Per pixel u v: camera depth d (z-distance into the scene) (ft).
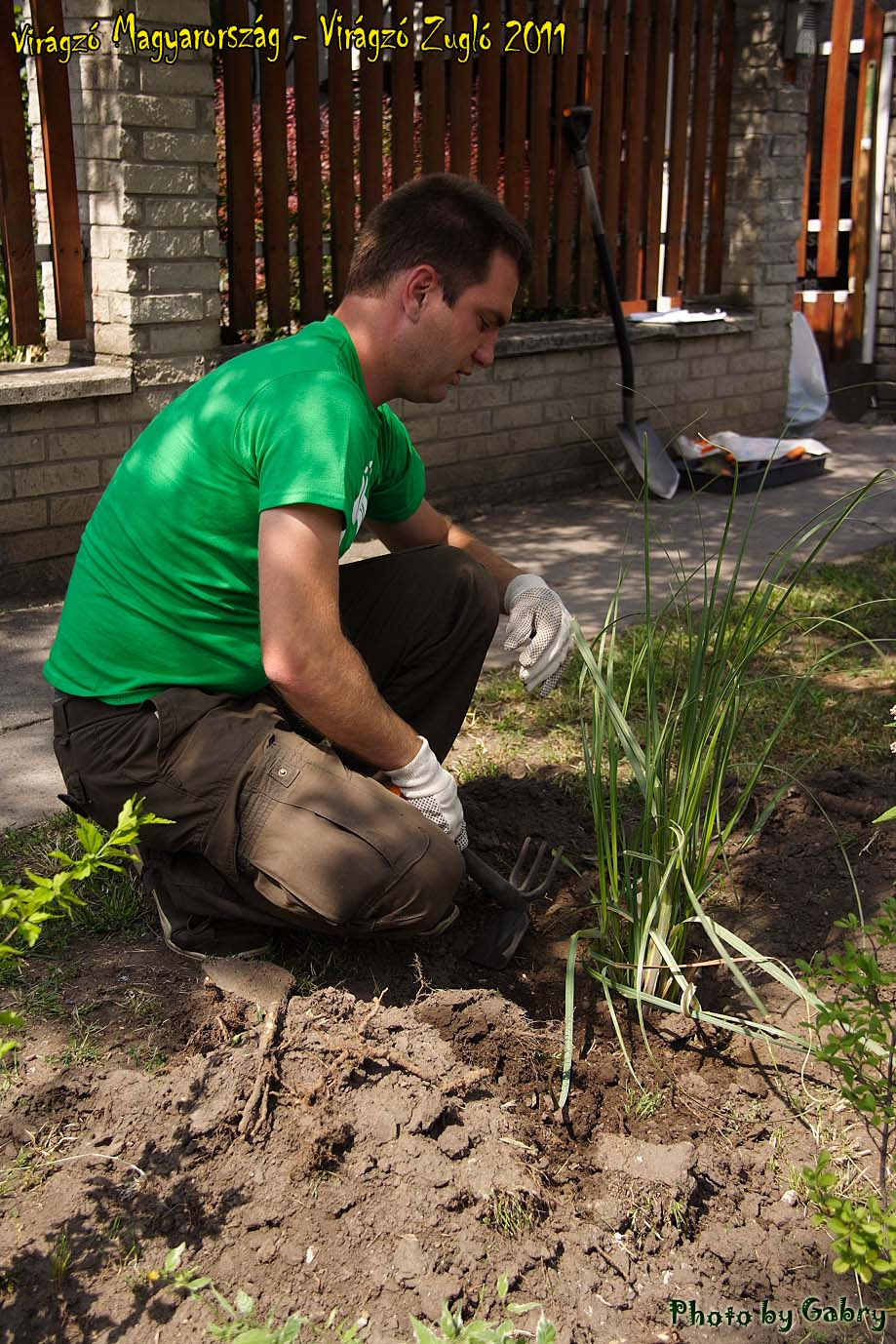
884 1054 7.75
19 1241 6.34
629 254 24.02
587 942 9.09
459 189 7.84
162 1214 6.51
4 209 15.75
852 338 30.53
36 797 10.86
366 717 7.67
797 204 26.30
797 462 23.62
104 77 15.62
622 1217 6.70
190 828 8.02
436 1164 6.77
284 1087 7.22
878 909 9.52
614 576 17.69
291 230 21.76
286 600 7.27
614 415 23.44
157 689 8.16
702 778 8.21
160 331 16.66
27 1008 7.98
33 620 15.37
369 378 8.13
